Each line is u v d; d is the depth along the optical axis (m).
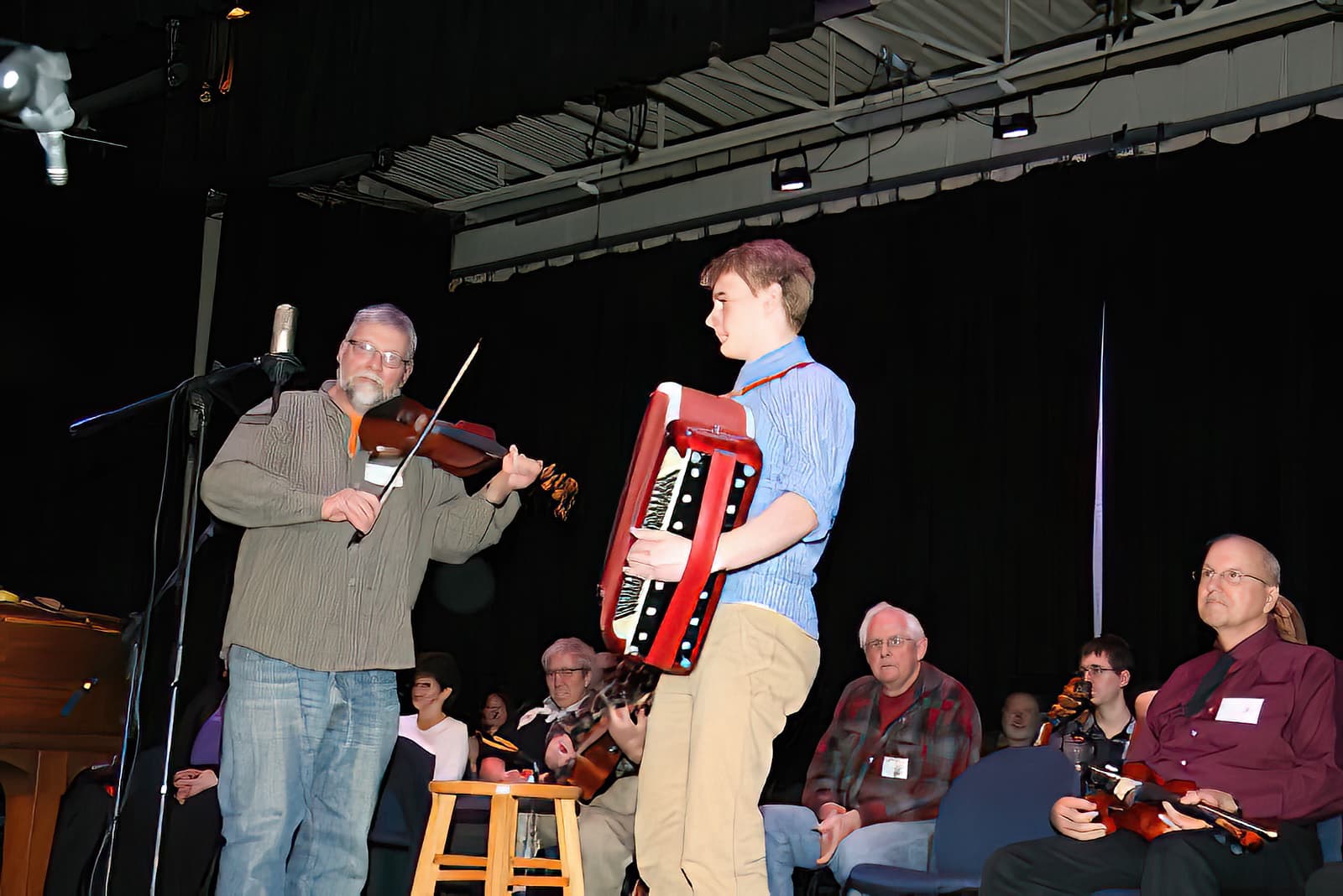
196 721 4.37
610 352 7.57
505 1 4.01
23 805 3.46
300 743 2.65
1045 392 6.11
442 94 4.10
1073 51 6.03
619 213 7.69
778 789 5.43
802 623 2.12
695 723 2.04
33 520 5.93
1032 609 6.02
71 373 6.08
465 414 8.10
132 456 6.19
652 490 2.00
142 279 6.33
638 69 3.67
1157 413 5.77
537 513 7.64
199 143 4.71
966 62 6.25
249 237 7.19
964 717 4.20
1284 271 5.46
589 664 4.83
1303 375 5.37
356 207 7.75
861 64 6.35
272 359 2.88
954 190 6.46
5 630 3.33
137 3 4.00
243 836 2.57
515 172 7.78
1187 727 3.13
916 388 6.48
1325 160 5.38
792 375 2.17
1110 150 5.98
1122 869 2.92
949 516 6.31
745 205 7.18
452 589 7.86
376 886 3.79
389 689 2.82
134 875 3.78
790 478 2.08
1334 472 5.25
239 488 2.66
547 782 3.88
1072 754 3.94
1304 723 2.96
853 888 3.51
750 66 6.40
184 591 2.90
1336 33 5.44
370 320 2.94
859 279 6.69
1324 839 2.94
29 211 5.99
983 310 6.33
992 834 3.44
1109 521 5.85
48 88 4.36
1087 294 6.03
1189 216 5.75
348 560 2.73
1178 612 5.61
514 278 8.04
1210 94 5.75
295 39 4.52
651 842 2.14
